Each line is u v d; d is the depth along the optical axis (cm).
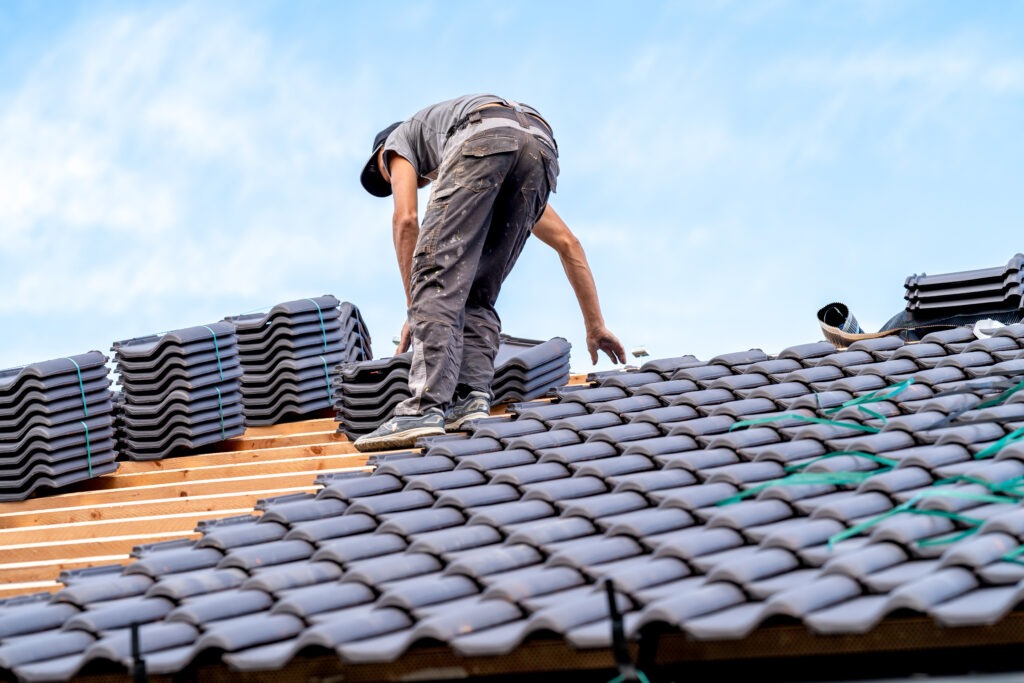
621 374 670
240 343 865
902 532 378
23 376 761
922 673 353
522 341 856
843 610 334
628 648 338
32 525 676
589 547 409
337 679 385
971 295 864
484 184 612
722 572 363
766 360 689
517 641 344
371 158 667
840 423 542
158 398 796
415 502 500
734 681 369
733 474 474
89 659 380
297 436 798
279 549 459
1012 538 371
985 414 517
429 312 616
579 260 729
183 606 411
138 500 691
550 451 536
